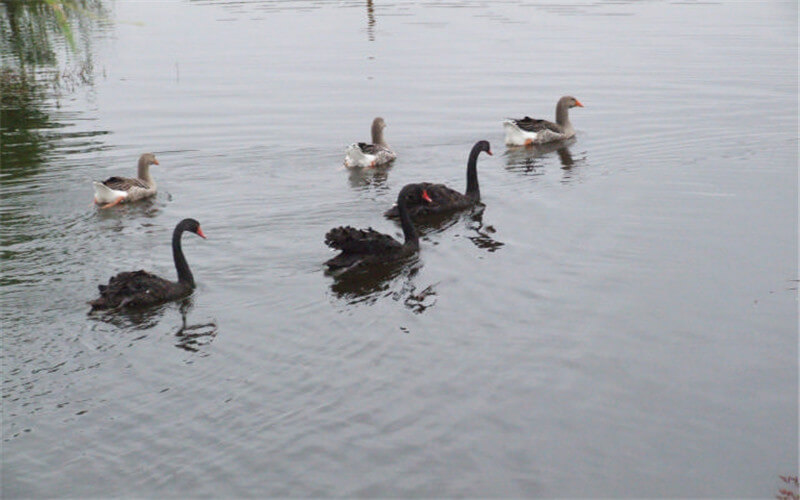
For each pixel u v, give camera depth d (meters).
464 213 19.97
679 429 11.62
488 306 15.09
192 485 10.59
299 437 11.46
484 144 20.52
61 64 35.41
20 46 38.41
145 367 13.19
